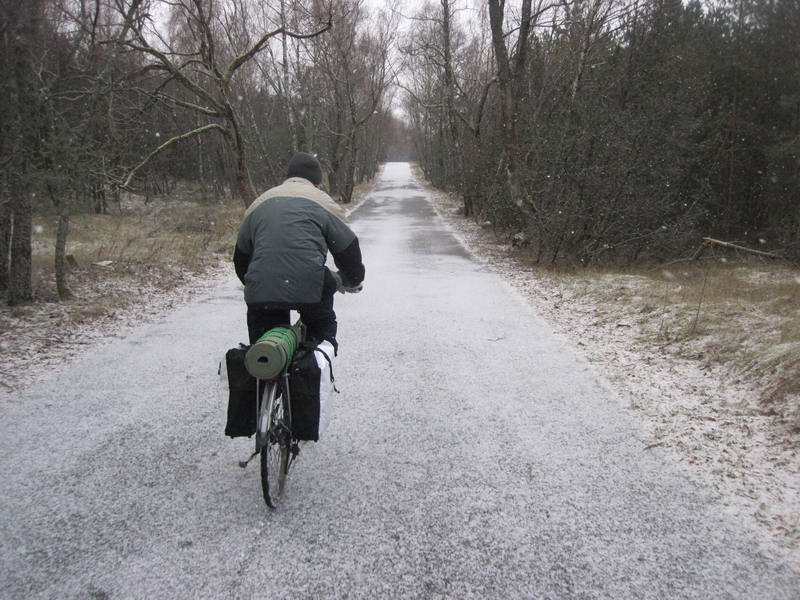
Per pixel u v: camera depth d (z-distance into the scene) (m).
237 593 2.75
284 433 3.37
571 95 16.62
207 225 20.16
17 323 7.44
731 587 2.80
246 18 25.53
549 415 4.82
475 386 5.48
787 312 7.52
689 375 5.71
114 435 4.40
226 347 6.70
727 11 24.59
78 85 9.47
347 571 2.91
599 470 3.90
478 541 3.15
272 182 31.58
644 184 14.27
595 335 7.32
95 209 24.66
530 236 15.32
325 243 3.58
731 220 24.09
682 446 4.23
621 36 17.55
